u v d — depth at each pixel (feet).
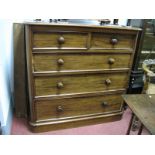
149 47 6.81
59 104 5.16
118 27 4.69
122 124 6.15
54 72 4.63
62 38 4.24
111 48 4.95
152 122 2.72
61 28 4.16
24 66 5.40
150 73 5.49
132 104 3.18
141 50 6.31
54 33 4.19
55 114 5.28
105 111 5.97
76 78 4.97
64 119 5.43
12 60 5.88
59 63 4.50
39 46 4.21
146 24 5.90
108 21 5.52
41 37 4.13
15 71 5.47
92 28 4.42
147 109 3.06
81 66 4.85
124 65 5.42
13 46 5.23
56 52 4.40
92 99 5.53
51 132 5.41
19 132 5.35
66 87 4.99
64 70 4.71
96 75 5.18
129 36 5.02
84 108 5.57
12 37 5.49
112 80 5.49
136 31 4.97
